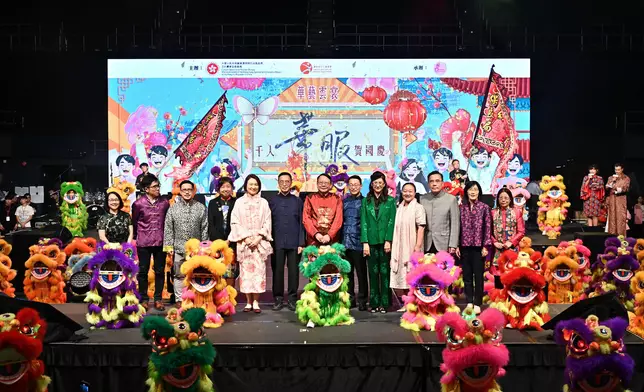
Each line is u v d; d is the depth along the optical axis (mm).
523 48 14070
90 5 14859
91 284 6285
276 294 7328
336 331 6188
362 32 14789
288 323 6551
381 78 13367
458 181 12492
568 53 13875
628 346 5684
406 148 13406
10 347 4637
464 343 4777
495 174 13398
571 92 14625
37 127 15148
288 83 13383
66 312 7051
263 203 7156
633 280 6875
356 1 14820
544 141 14883
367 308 7281
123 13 14883
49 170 15375
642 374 5676
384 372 5684
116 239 7211
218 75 13398
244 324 6516
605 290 7238
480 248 7012
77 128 15219
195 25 14367
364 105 13375
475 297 7043
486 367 4773
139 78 13375
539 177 14969
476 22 14555
